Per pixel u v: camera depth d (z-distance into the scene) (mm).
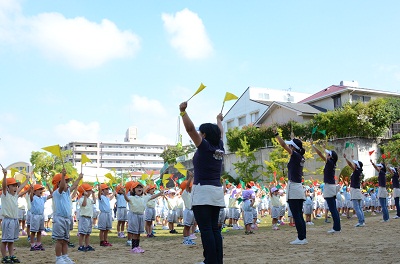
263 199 22656
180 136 51000
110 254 8953
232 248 8484
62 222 7305
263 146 39219
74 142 108938
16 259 8258
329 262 5852
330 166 10516
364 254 6445
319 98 39312
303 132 35688
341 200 19719
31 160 41562
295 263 5918
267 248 8109
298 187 8453
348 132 33562
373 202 21328
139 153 115688
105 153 111812
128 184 9812
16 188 8688
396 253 6375
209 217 4891
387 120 33000
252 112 45375
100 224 11023
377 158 32844
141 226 9305
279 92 50531
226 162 42500
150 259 7727
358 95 37062
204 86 4559
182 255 8156
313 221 17953
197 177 4969
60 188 7344
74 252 9617
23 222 14773
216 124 5199
